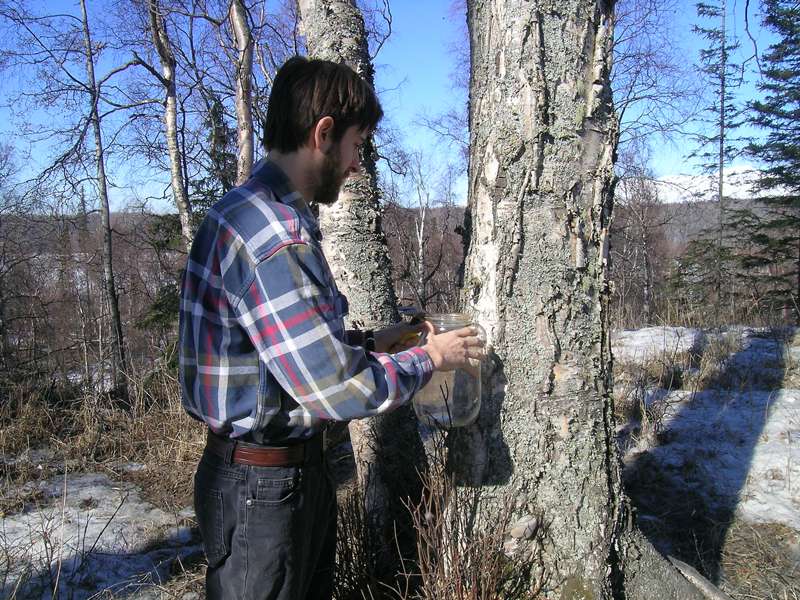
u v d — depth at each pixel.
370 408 1.32
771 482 3.31
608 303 2.05
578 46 1.94
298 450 1.47
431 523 2.00
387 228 12.96
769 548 2.78
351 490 2.83
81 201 11.77
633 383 4.85
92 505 3.84
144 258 15.35
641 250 21.77
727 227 17.88
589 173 1.97
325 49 3.16
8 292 12.22
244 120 7.00
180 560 3.09
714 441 3.84
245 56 6.95
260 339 1.31
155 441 4.86
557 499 1.97
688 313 7.62
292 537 1.46
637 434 4.07
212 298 1.38
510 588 1.92
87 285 15.50
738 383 4.77
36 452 4.83
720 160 18.88
